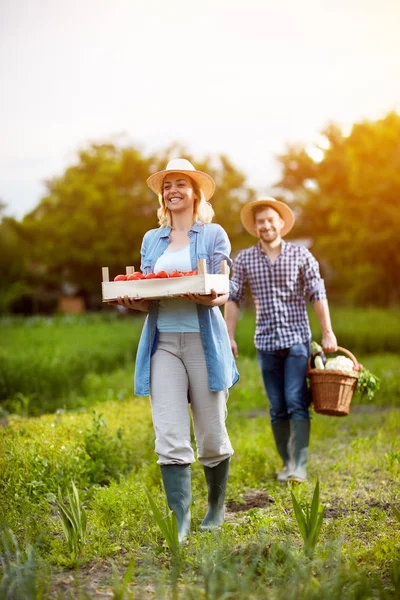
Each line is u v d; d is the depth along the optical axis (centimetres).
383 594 401
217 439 555
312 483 711
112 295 533
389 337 2167
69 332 2723
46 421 883
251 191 5003
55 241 4422
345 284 4544
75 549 491
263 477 759
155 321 545
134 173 4544
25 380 1291
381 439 917
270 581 428
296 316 773
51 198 4684
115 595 409
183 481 536
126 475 743
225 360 548
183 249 564
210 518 563
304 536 473
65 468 691
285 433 780
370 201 3509
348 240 3703
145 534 528
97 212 4412
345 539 528
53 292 4972
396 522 561
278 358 778
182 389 543
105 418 936
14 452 699
